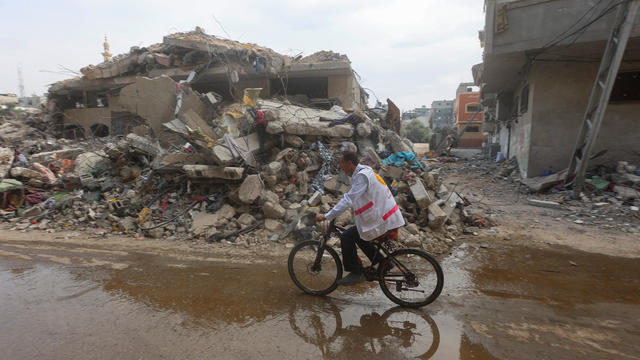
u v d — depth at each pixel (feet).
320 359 8.40
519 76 40.86
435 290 10.96
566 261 16.08
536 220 22.85
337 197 22.07
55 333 9.38
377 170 23.54
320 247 12.01
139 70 49.14
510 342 9.27
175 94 35.35
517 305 11.60
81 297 11.73
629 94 31.37
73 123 54.60
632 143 31.40
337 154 25.16
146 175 25.48
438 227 19.77
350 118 29.55
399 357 8.53
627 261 16.03
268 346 8.94
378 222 10.69
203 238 19.04
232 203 21.66
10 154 27.99
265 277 13.87
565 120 33.60
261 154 24.94
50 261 15.48
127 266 15.01
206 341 9.11
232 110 27.91
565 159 33.88
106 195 24.07
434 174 25.07
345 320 10.41
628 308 11.48
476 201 28.81
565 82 33.30
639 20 25.61
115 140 41.75
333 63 46.29
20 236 19.52
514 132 48.24
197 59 44.68
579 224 21.90
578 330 9.97
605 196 26.16
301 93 52.60
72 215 22.27
